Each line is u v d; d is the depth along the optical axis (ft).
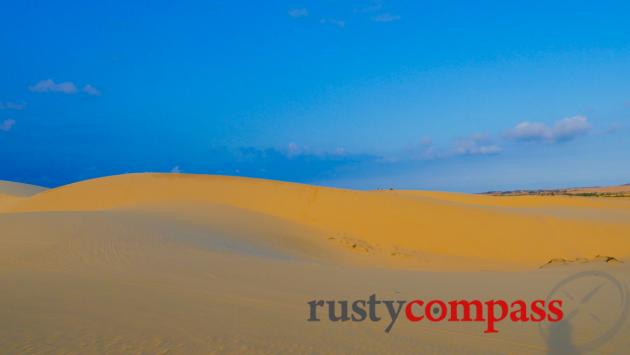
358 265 67.56
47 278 34.99
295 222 107.55
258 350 21.07
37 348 19.90
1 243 49.65
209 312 26.81
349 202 119.24
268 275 40.09
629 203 160.56
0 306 26.40
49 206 132.46
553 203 162.61
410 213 110.63
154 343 21.16
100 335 21.89
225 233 76.95
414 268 68.74
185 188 135.13
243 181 141.69
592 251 86.99
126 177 150.51
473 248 91.61
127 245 51.67
